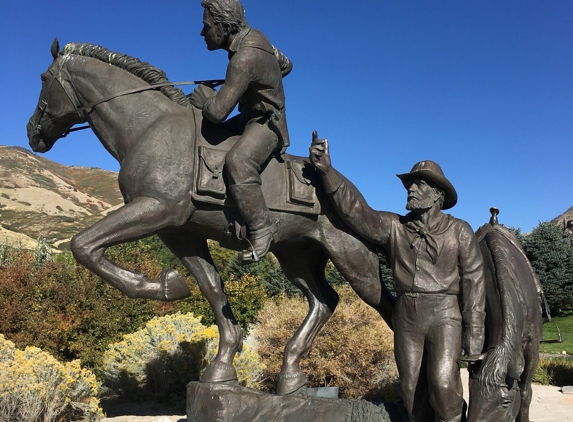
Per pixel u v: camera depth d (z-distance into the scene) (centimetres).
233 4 301
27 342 779
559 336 360
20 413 506
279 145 322
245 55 292
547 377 1032
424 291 321
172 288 300
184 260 341
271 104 308
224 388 311
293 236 337
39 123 335
